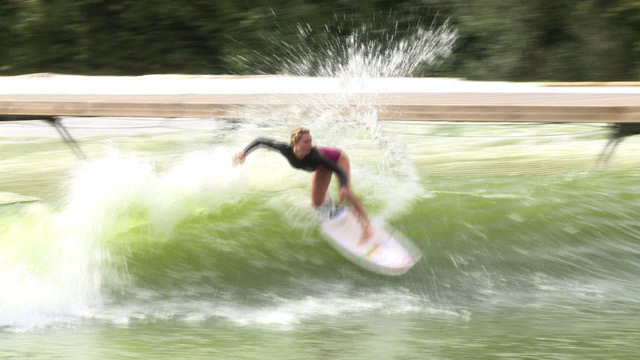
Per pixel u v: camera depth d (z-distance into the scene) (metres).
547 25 47.72
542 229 20.81
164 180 21.41
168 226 20.03
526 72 48.69
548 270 19.70
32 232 19.80
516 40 48.12
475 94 26.48
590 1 46.75
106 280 18.73
